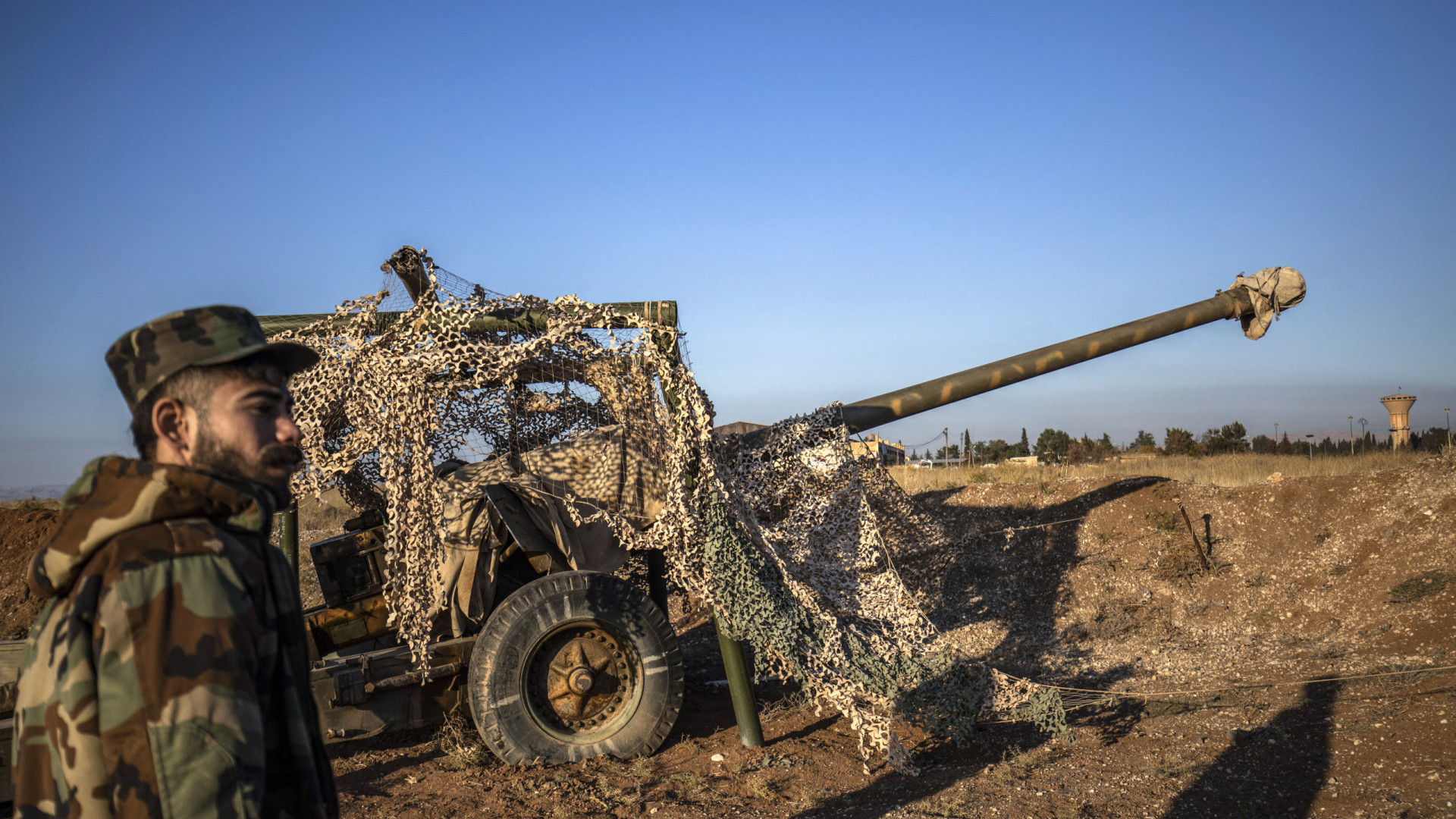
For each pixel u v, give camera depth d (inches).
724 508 219.6
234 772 50.9
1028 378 295.4
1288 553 389.1
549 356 219.1
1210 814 166.6
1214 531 415.5
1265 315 323.0
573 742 209.8
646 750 214.4
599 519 230.2
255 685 54.8
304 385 202.5
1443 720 199.9
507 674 205.6
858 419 277.0
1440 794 162.6
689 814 177.2
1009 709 218.7
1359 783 173.9
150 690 49.8
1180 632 350.0
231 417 60.4
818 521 242.7
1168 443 1232.8
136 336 60.3
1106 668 309.1
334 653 244.5
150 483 55.2
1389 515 377.4
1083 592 392.5
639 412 229.8
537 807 181.8
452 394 226.8
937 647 230.2
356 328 207.8
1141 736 219.9
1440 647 273.4
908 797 185.5
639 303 219.0
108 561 52.6
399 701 213.0
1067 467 575.5
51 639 52.6
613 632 215.8
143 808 48.8
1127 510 440.8
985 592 414.9
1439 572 325.7
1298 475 474.0
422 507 197.8
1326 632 324.2
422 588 195.2
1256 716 225.0
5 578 486.3
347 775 209.3
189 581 52.7
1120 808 172.2
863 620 234.8
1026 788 185.9
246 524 59.7
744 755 216.2
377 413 197.9
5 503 574.9
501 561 243.3
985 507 483.5
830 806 181.8
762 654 220.4
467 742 222.1
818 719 251.8
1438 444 594.6
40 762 52.2
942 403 285.6
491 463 236.2
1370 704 222.4
